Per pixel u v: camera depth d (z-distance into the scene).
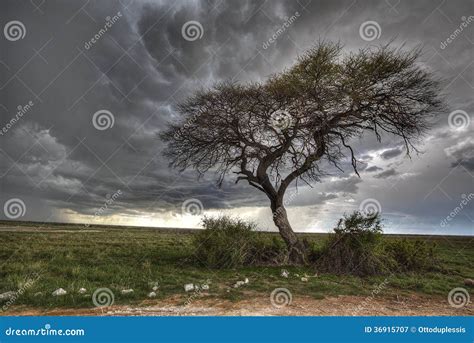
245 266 14.95
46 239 29.39
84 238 32.94
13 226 62.34
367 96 15.72
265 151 16.73
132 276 12.06
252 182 17.06
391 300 9.73
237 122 16.47
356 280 12.30
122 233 50.59
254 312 8.20
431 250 15.61
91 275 11.88
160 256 17.64
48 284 10.30
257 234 16.44
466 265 16.91
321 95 15.55
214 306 8.66
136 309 8.28
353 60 15.88
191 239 16.14
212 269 14.27
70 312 7.97
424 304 9.40
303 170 16.67
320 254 15.18
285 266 14.92
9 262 14.87
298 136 16.34
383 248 14.41
